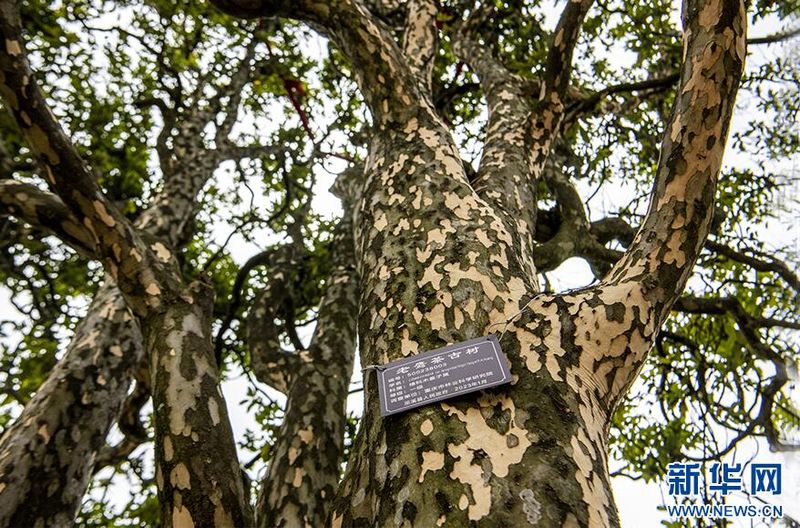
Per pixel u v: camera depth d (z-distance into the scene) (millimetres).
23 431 2695
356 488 1382
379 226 2045
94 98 6824
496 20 6457
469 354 1377
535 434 1182
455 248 1766
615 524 1083
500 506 1049
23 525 2395
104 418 3076
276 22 7211
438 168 2250
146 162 7141
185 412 1753
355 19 2811
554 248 3916
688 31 1600
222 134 6566
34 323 5895
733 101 1509
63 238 2445
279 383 3379
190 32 7094
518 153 2980
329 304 3934
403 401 1326
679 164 1519
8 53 2037
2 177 3217
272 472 2668
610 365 1386
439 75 6996
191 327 2084
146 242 2576
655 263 1486
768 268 4250
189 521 1538
